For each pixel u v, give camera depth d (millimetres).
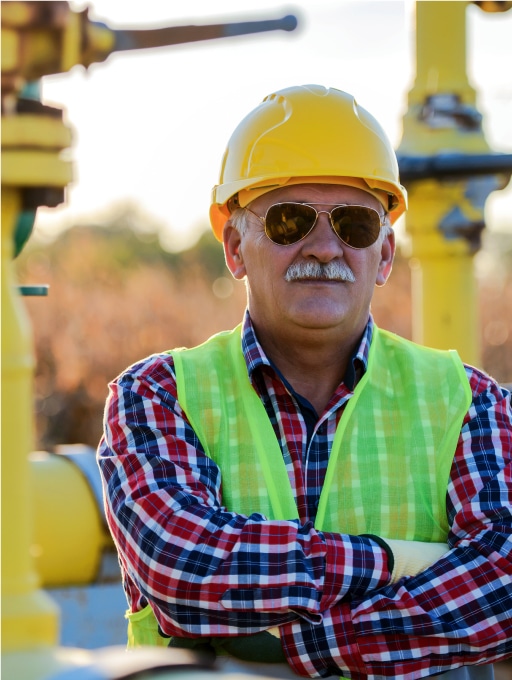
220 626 2094
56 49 1405
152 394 2367
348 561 2133
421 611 2115
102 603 3256
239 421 2379
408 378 2475
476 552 2203
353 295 2402
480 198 4168
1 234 1413
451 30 4152
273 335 2463
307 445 2396
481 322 14945
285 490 2305
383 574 2145
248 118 2547
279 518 2281
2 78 1390
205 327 14016
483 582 2166
